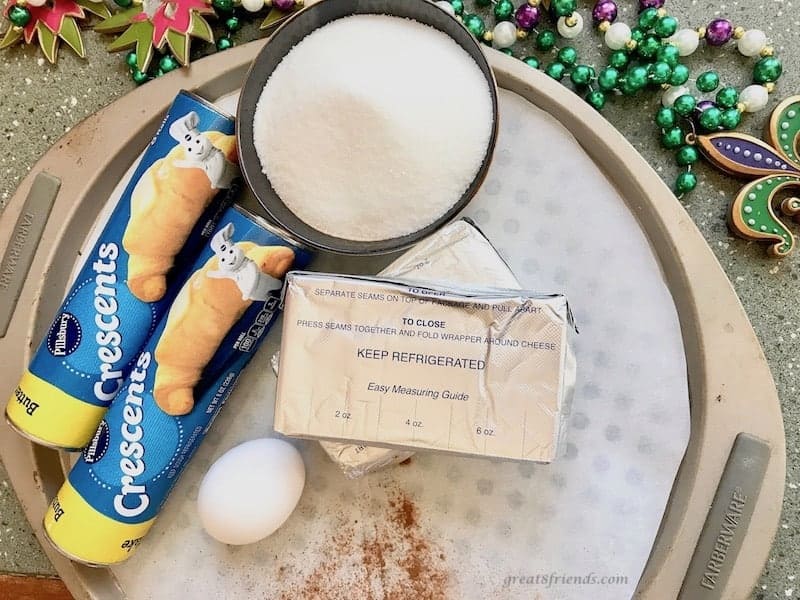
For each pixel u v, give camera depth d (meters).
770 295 0.34
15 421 0.31
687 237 0.31
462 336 0.27
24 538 0.36
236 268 0.29
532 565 0.32
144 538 0.33
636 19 0.35
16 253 0.33
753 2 0.35
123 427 0.30
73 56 0.36
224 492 0.30
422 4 0.30
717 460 0.31
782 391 0.34
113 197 0.34
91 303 0.31
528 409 0.27
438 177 0.30
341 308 0.28
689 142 0.34
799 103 0.33
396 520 0.33
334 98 0.29
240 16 0.35
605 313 0.32
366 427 0.27
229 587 0.33
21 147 0.36
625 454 0.32
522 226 0.33
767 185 0.33
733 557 0.30
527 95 0.33
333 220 0.31
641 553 0.32
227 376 0.31
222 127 0.30
